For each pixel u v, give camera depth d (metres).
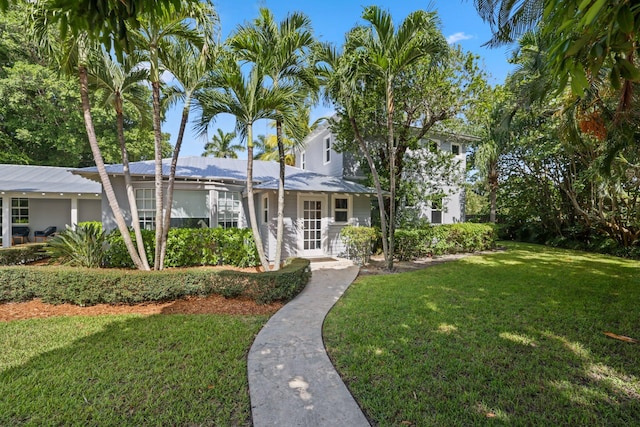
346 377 3.11
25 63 15.55
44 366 3.30
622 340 3.94
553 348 3.71
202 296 6.03
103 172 6.63
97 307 5.52
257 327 4.52
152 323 4.64
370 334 4.16
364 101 9.87
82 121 17.17
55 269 5.73
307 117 8.11
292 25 7.23
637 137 5.35
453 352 3.60
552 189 14.59
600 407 2.61
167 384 2.98
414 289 6.57
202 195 10.80
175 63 6.80
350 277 7.97
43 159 18.55
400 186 12.34
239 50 7.06
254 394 2.79
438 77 10.33
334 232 11.70
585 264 9.78
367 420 2.45
